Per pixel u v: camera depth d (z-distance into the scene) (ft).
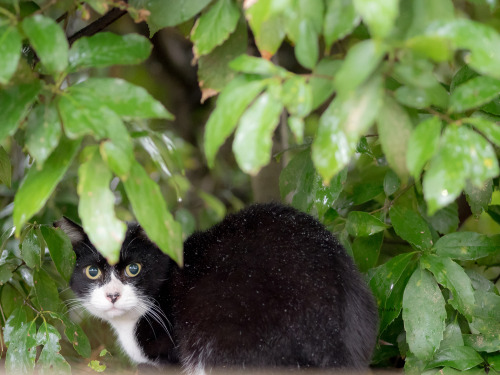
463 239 13.35
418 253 13.82
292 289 12.64
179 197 14.49
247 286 13.01
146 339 15.24
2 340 15.08
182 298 14.35
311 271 12.86
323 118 8.34
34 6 11.34
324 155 8.30
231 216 15.10
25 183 8.87
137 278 15.29
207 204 24.48
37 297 13.98
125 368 16.81
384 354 15.42
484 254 13.20
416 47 7.29
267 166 19.80
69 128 8.04
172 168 17.08
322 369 12.23
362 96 7.80
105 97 8.53
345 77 7.35
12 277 15.28
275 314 12.55
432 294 12.66
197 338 13.44
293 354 12.36
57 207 17.44
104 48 8.98
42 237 13.66
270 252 13.28
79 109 8.22
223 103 8.11
